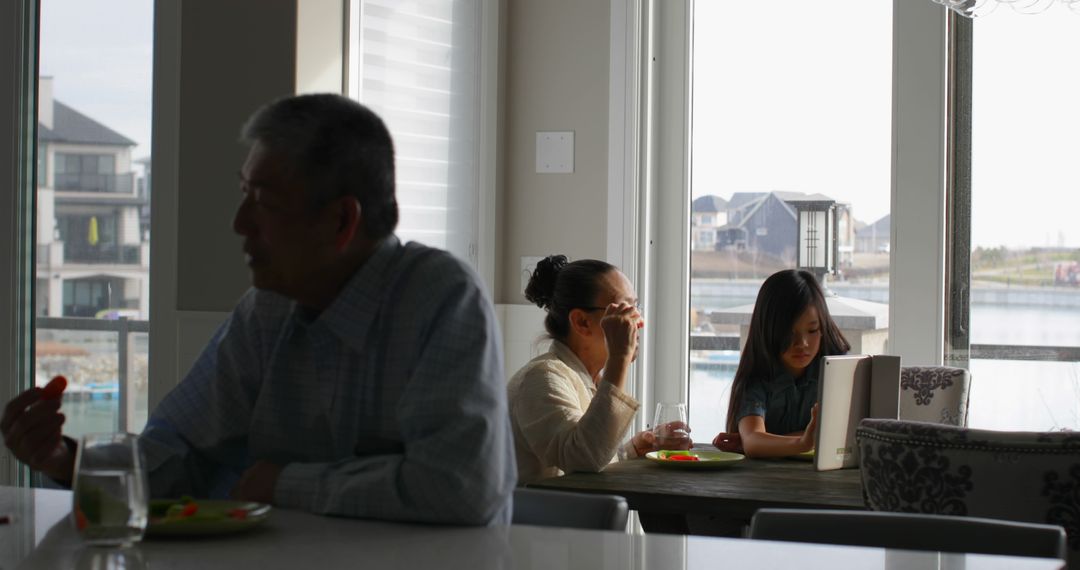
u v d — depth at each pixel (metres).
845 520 1.35
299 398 1.45
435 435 1.25
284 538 1.14
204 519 1.14
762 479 2.35
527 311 4.00
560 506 1.43
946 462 1.71
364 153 1.34
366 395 1.39
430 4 3.58
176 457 1.47
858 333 3.90
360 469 1.28
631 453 2.71
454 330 1.32
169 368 3.12
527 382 2.43
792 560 1.06
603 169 3.93
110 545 1.09
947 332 3.85
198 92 3.08
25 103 3.26
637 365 3.96
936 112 3.76
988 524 1.29
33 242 3.27
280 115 1.33
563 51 3.97
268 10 3.01
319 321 1.40
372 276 1.39
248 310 1.53
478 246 3.87
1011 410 3.79
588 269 2.51
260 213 1.34
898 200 3.82
